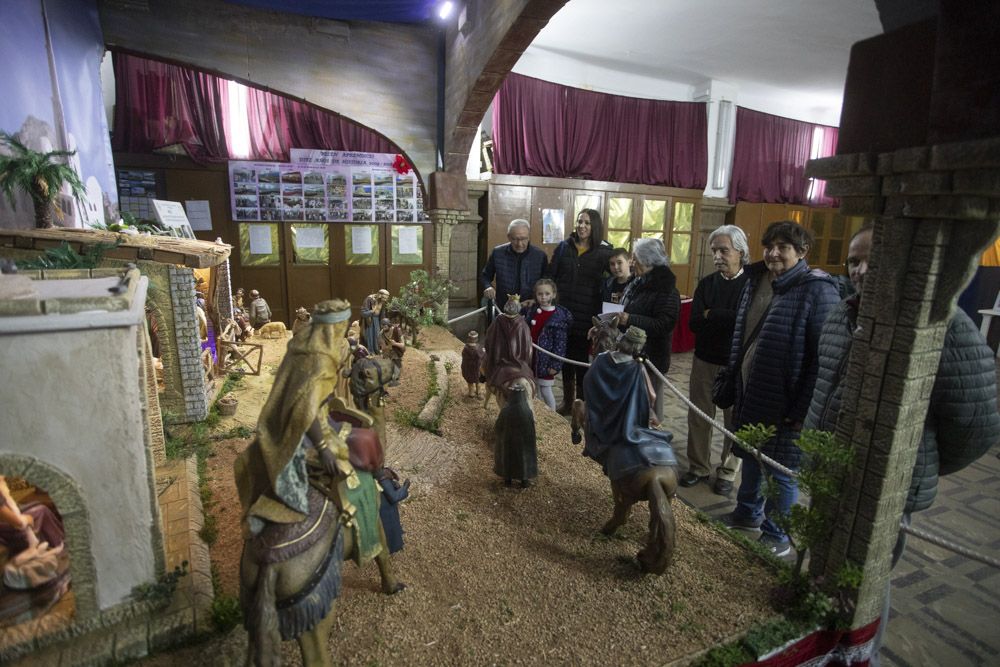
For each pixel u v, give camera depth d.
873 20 7.95
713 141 11.58
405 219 9.89
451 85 7.45
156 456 3.53
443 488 3.63
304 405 1.84
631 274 5.71
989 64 1.64
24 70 4.52
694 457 5.00
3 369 1.81
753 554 2.98
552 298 5.31
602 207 10.55
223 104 8.42
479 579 2.74
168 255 3.84
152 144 7.93
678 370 9.40
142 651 2.15
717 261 4.61
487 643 2.33
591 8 7.90
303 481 1.92
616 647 2.33
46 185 4.13
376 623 2.42
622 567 2.86
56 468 1.95
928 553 4.21
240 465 1.97
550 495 3.58
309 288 9.64
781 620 2.50
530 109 9.59
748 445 2.90
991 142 1.62
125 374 1.99
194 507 3.10
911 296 2.06
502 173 9.69
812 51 9.32
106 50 6.56
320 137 9.09
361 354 3.38
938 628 3.44
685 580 2.76
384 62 7.53
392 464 3.93
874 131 2.07
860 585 2.38
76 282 2.41
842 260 13.80
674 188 11.14
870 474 2.28
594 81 10.50
